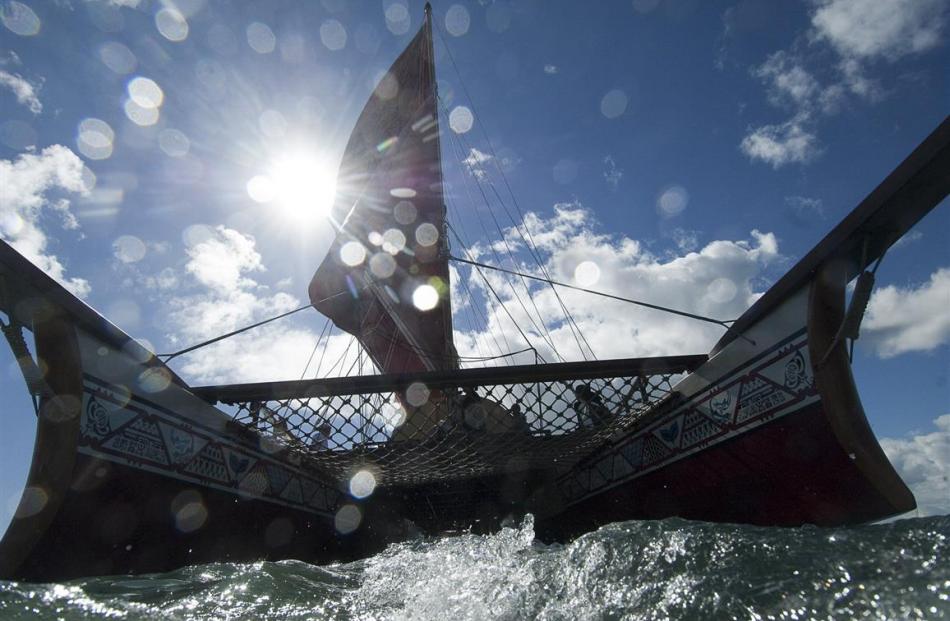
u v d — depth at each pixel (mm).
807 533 2592
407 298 21219
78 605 2453
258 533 8203
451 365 18828
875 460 5535
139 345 6121
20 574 5016
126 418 5898
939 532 2170
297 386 7559
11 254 4645
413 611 2668
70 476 5211
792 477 6344
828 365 5664
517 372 7812
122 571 5918
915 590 1795
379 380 7727
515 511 12000
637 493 8977
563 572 2764
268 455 8469
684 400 7812
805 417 5926
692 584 2246
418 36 24828
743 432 6785
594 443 9617
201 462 7004
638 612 2137
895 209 4992
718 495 7438
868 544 2246
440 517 12898
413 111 24000
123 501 5871
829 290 5789
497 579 2908
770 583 2092
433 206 22484
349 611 2725
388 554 5062
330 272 24094
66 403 5188
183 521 6707
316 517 9914
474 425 8734
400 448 8930
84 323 5379
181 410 6730
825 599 1889
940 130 4406
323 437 8484
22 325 5078
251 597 2969
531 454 9703
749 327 6785
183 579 3637
